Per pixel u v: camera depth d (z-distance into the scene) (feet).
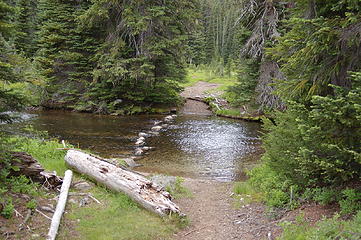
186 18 84.38
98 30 87.66
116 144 51.75
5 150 20.31
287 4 63.00
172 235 19.66
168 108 91.15
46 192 23.21
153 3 81.51
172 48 84.84
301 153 18.21
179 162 42.91
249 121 75.10
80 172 29.40
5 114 21.07
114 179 25.39
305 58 19.38
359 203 17.17
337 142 17.11
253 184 29.76
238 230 20.27
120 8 80.89
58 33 85.56
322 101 16.51
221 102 94.53
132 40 87.25
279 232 18.24
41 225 18.03
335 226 15.12
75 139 54.19
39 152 35.45
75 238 17.69
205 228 21.20
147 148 49.52
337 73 18.63
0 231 16.11
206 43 238.07
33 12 112.47
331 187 20.03
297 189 22.68
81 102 86.17
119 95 87.45
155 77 89.97
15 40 105.09
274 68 66.80
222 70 168.04
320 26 17.69
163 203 22.36
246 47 69.87
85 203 22.85
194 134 60.44
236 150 49.34
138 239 18.34
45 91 84.48
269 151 25.21
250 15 70.33
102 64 80.38
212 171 39.17
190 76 170.40
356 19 16.19
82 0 87.10
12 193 20.30
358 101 15.31
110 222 20.12
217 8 243.40
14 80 20.57
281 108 65.77
